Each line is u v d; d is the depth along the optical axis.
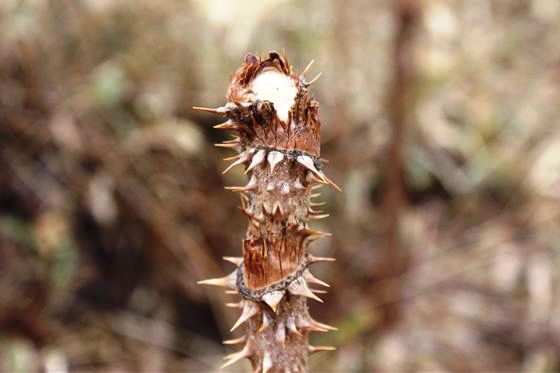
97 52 0.94
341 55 0.96
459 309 1.02
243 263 0.40
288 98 0.38
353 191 0.99
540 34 1.29
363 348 0.93
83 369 0.89
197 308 0.98
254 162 0.38
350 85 1.00
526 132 1.19
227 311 0.93
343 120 0.96
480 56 1.15
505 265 1.07
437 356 0.95
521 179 1.17
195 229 0.94
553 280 1.05
